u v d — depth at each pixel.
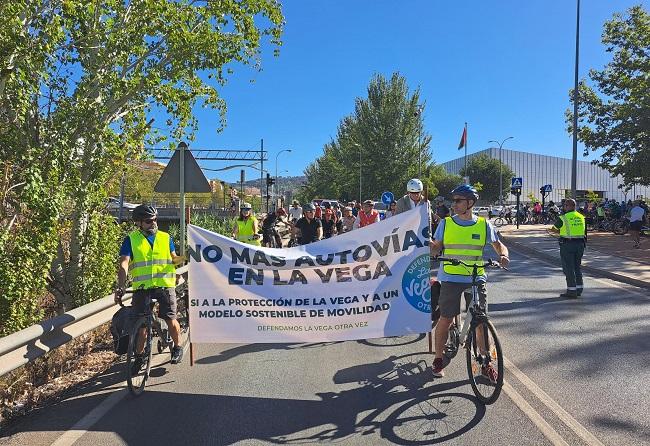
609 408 4.59
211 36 9.58
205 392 5.20
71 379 5.77
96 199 8.45
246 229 10.93
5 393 4.95
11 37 6.65
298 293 5.80
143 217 5.48
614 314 8.52
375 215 11.18
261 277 5.79
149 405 4.88
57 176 7.32
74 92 8.20
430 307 5.87
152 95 9.63
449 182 84.88
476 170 89.81
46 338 5.11
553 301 9.67
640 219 19.78
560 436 4.04
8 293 6.28
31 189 6.71
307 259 5.79
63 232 8.30
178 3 9.49
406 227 5.84
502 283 11.88
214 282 5.84
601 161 29.39
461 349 6.39
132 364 5.06
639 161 26.55
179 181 9.56
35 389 5.35
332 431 4.24
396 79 67.56
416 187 7.74
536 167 113.19
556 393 4.96
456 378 5.42
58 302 8.51
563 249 10.05
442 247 5.25
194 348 6.88
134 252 5.47
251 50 10.51
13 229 6.88
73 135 8.10
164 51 9.62
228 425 4.39
